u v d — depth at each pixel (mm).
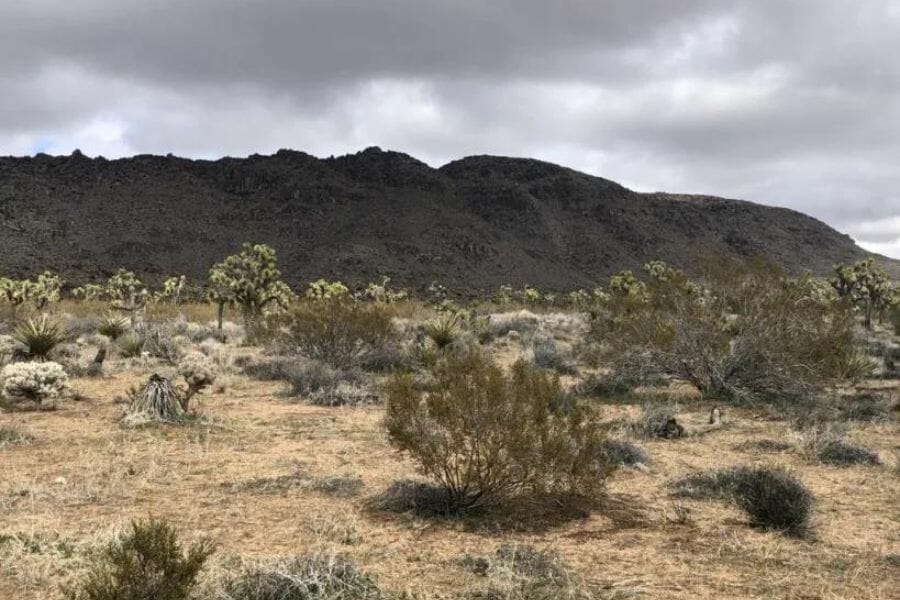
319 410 13320
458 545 6250
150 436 10344
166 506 7094
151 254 145500
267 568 5066
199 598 4727
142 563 4406
